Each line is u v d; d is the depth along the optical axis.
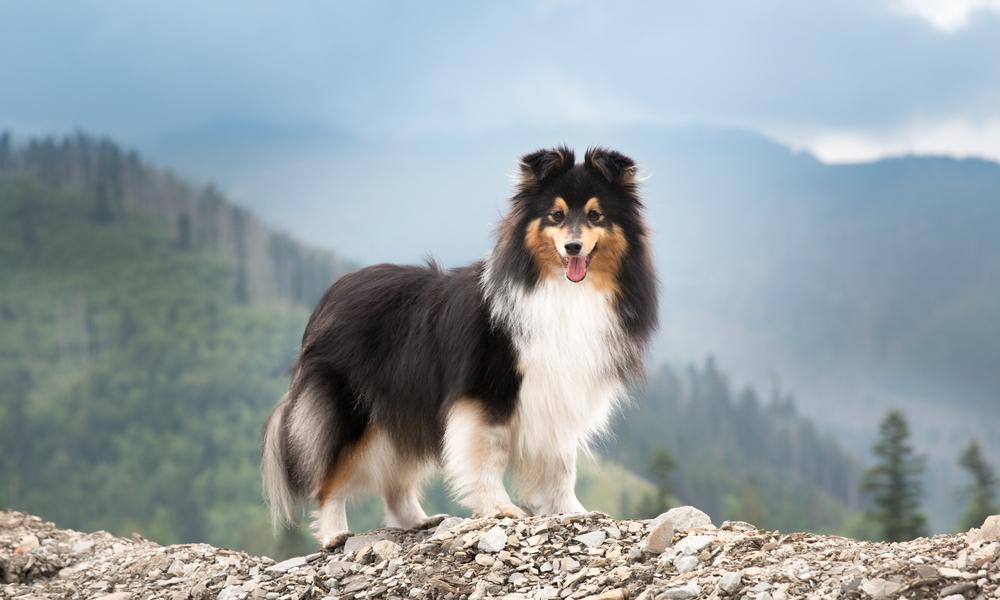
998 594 4.87
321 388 8.08
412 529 7.74
